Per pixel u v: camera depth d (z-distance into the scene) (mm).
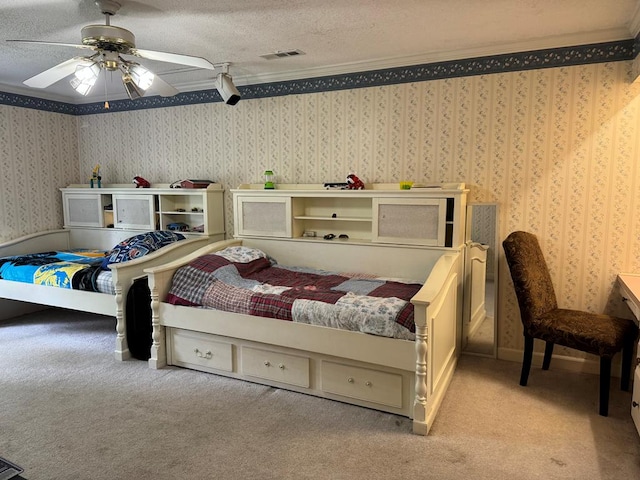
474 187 3381
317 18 2641
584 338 2619
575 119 3049
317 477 2043
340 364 2705
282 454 2219
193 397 2816
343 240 3670
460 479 2029
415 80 3469
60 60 3510
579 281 3158
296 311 2756
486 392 2881
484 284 3428
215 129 4332
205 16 2596
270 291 3002
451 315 3021
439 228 3229
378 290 3010
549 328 2764
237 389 2928
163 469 2105
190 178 4531
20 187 4605
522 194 3248
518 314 3371
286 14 2572
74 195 4875
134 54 2461
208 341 3139
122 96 4754
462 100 3340
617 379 3055
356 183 3555
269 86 4023
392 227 3389
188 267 3305
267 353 2934
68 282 3697
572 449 2254
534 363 3334
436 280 2643
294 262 3842
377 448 2266
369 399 2646
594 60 2959
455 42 3105
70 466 2127
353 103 3707
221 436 2379
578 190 3096
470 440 2336
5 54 3342
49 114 4840
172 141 4574
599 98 2977
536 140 3166
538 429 2441
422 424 2375
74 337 3951
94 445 2299
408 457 2189
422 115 3479
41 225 4828
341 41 3072
